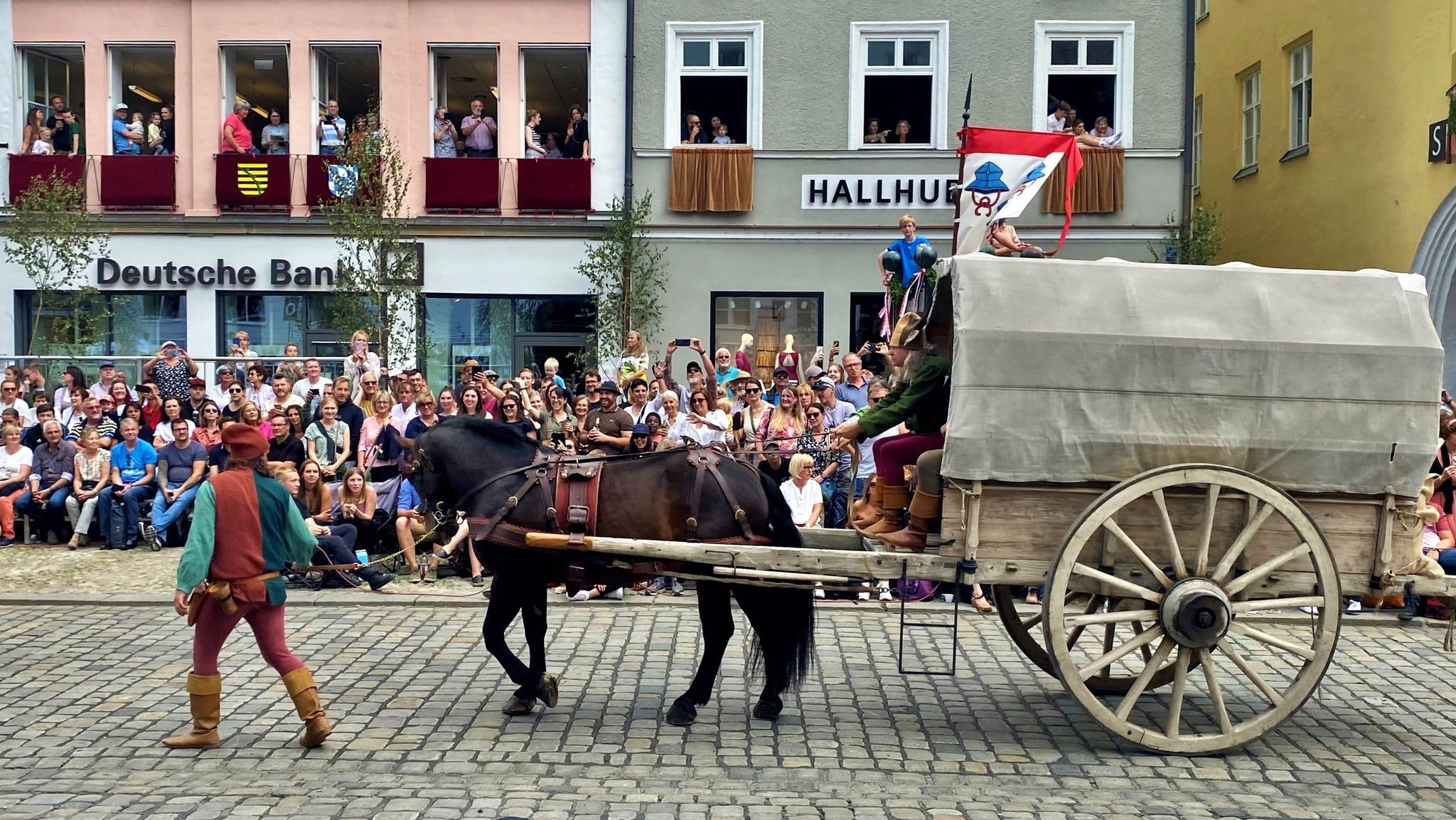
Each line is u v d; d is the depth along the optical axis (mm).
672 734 7000
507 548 7184
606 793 5977
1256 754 6777
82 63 21484
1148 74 19406
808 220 19797
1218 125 24453
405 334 19344
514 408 12469
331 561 11125
